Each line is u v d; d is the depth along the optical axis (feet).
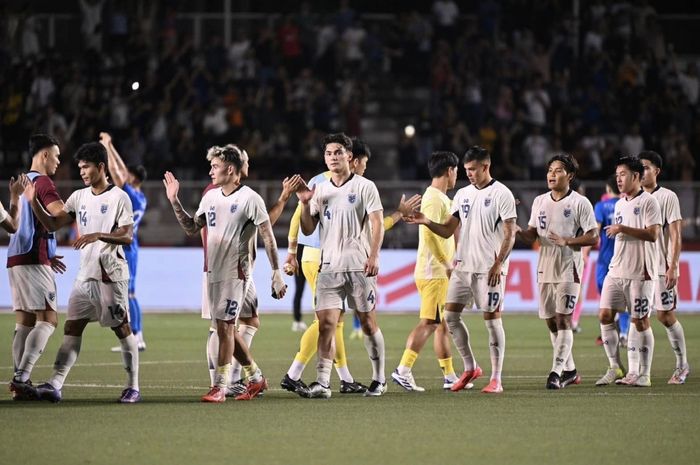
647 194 109.19
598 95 278.26
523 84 276.41
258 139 261.24
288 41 281.13
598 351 148.46
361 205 98.63
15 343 98.78
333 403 94.84
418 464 68.69
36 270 96.94
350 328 186.09
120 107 263.29
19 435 77.92
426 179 261.03
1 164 260.83
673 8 308.19
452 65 280.92
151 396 100.01
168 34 278.05
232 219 94.27
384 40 292.40
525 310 213.25
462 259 104.32
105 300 93.91
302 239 107.76
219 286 94.58
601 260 139.23
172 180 96.27
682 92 284.00
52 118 259.19
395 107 285.64
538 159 261.65
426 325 105.19
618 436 78.38
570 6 296.71
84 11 278.67
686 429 81.35
